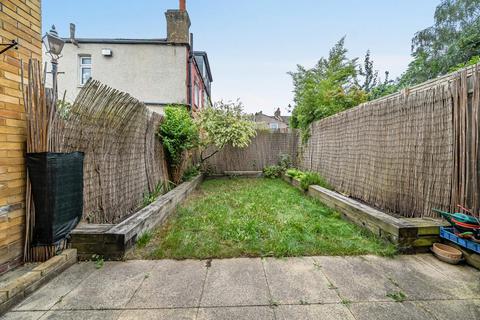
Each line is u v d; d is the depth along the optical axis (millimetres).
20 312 1710
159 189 4992
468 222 2338
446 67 9141
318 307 1764
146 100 8672
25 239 2283
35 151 2279
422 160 3088
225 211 4180
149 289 1982
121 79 8625
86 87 2826
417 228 2631
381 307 1760
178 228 3357
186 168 7062
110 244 2486
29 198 2293
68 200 2490
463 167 2602
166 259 2504
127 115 3697
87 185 2936
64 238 2434
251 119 9023
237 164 9312
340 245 2756
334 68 9594
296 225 3352
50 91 2445
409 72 11258
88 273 2234
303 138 7965
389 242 2764
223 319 1646
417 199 3154
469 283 2049
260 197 5359
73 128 2717
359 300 1838
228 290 1969
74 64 8453
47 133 2336
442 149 2832
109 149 3377
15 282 1840
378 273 2223
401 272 2236
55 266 2176
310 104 7938
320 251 2629
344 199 4020
